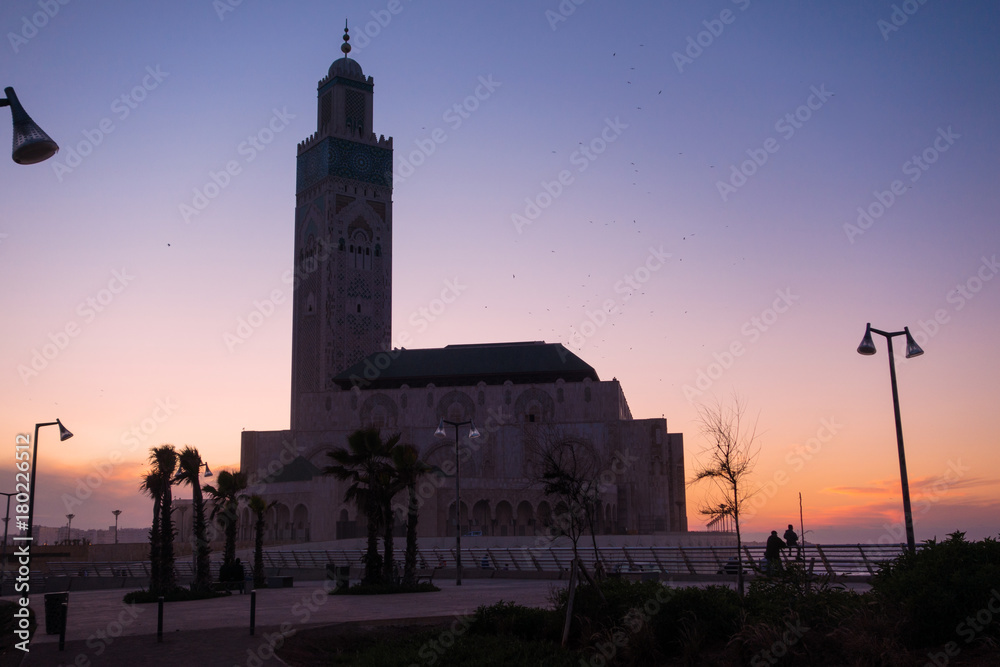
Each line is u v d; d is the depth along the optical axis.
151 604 37.34
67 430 38.25
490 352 134.12
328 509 103.69
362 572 58.38
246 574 59.69
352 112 143.75
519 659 19.48
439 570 53.81
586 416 123.44
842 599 18.72
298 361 140.25
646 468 118.94
